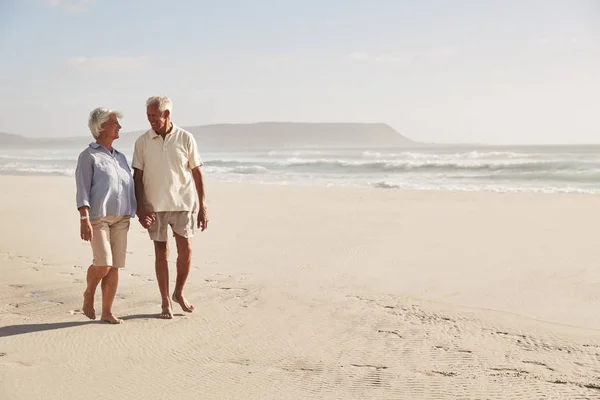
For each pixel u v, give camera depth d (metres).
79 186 4.41
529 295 5.28
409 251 7.46
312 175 27.88
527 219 10.45
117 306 5.08
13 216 11.08
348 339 4.14
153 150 4.72
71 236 8.76
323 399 3.17
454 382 3.36
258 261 6.91
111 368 3.64
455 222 10.11
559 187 19.42
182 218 4.80
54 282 5.93
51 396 3.21
